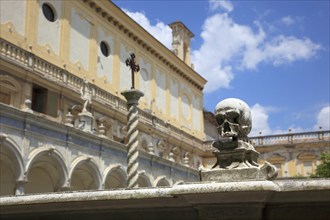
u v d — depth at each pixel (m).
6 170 21.20
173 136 40.12
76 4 30.22
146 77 39.25
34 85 24.67
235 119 4.93
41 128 19.98
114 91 33.66
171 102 43.31
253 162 4.85
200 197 4.40
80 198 5.14
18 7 25.14
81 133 22.50
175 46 48.22
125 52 36.16
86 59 30.78
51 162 20.73
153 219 4.97
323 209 4.32
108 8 33.53
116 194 4.98
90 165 23.09
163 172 31.31
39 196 5.41
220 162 4.86
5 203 5.54
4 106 17.86
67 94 26.73
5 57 22.44
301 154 46.16
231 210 4.38
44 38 26.84
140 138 34.78
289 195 4.34
